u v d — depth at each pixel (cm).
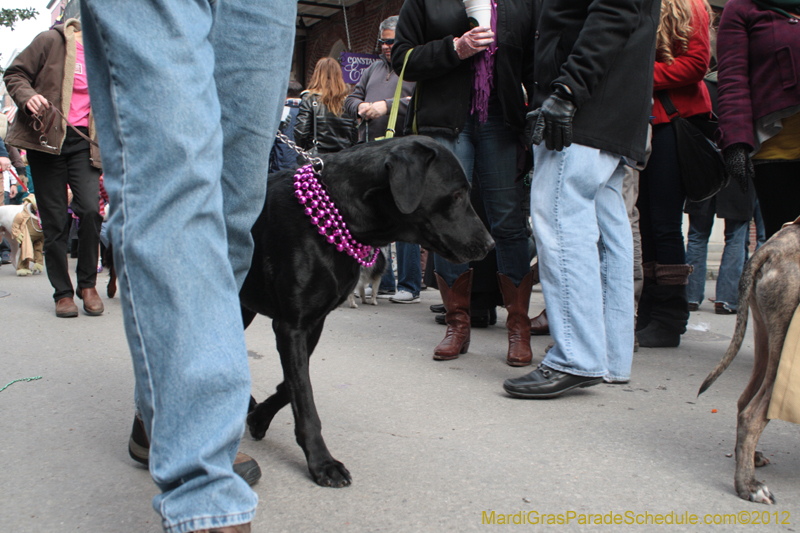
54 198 434
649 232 395
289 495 170
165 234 111
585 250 263
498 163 340
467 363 329
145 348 112
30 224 692
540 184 271
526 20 327
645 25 266
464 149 343
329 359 331
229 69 146
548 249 267
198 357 111
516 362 321
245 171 150
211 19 130
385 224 192
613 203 293
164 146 112
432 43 322
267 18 147
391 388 277
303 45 1485
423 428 225
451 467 190
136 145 113
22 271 695
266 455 201
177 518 108
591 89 248
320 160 194
